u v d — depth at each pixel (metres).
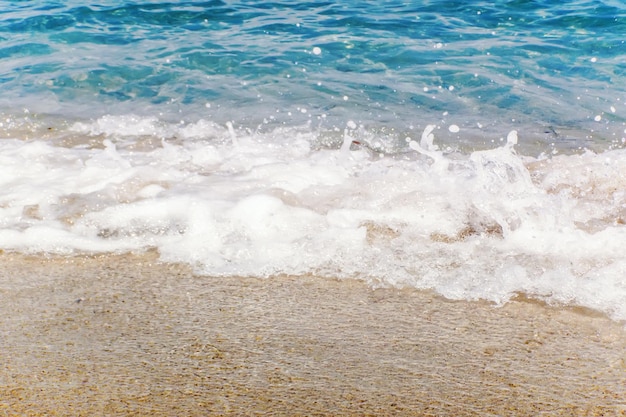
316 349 2.53
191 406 2.20
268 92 5.68
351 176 4.09
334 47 6.69
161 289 2.97
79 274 3.10
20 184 3.97
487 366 2.44
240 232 3.42
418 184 3.88
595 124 4.97
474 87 5.68
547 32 6.97
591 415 2.18
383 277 3.05
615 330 2.64
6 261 3.21
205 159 4.39
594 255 3.14
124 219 3.56
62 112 5.34
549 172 4.11
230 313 2.78
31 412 2.16
